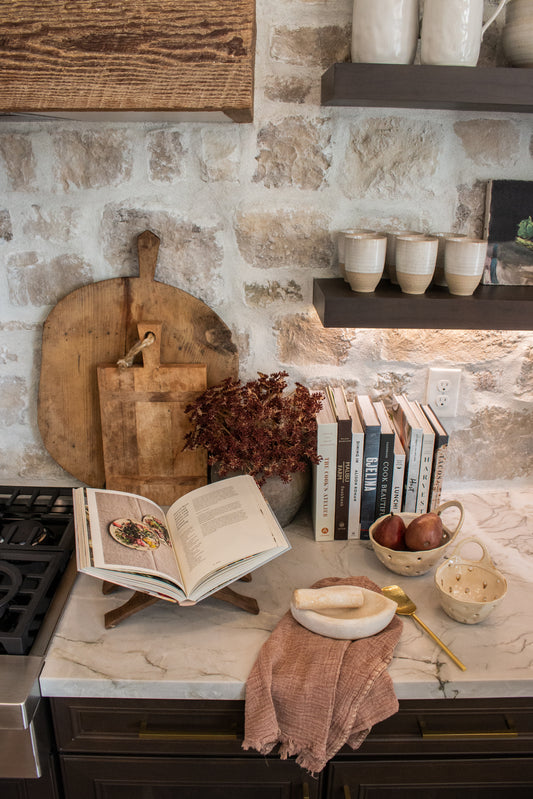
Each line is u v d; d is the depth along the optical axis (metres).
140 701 1.17
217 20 1.03
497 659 1.17
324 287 1.40
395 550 1.35
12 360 1.58
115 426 1.55
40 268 1.50
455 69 1.16
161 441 1.57
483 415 1.66
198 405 1.47
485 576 1.33
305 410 1.40
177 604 1.31
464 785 1.27
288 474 1.42
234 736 1.19
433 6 1.17
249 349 1.58
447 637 1.22
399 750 1.22
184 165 1.43
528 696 1.16
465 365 1.61
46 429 1.60
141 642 1.21
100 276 1.51
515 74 1.16
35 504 1.56
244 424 1.37
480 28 1.18
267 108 1.40
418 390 1.63
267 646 1.17
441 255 1.40
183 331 1.54
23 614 1.19
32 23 1.03
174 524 1.37
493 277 1.49
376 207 1.48
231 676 1.13
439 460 1.45
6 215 1.46
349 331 1.57
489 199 1.45
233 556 1.21
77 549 1.16
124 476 1.59
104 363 1.55
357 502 1.48
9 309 1.54
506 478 1.71
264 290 1.53
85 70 1.06
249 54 1.04
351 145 1.43
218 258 1.50
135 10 1.02
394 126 1.41
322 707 1.10
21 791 1.24
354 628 1.17
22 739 1.12
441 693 1.13
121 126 1.40
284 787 1.26
